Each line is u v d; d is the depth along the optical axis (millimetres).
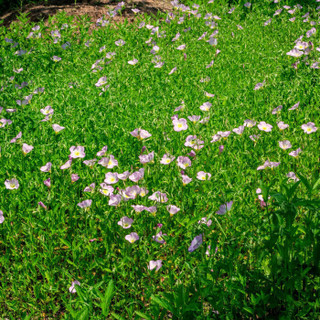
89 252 1688
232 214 1688
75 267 1674
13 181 1880
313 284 1470
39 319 1572
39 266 1624
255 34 3471
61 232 1731
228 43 3295
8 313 1587
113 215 1801
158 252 1705
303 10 3977
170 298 1452
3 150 2088
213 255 1554
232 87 2684
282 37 3385
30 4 4340
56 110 2473
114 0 4148
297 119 2309
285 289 1441
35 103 2506
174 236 1736
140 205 1715
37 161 2086
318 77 2643
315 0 4109
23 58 3158
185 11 3893
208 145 2135
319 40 3135
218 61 2996
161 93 2584
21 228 1839
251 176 1944
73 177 1902
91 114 2406
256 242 1503
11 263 1746
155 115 2361
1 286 1686
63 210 1809
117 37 3402
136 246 1726
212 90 2658
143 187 1814
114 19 3850
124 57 3133
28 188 1929
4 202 1871
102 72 2893
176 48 3186
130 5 4070
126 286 1650
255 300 1396
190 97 2545
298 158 2031
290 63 2902
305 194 1807
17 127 2311
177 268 1701
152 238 1714
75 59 3131
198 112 2410
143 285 1610
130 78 2793
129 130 2295
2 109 2396
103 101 2543
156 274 1635
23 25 3646
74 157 1968
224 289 1530
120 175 1846
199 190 1899
